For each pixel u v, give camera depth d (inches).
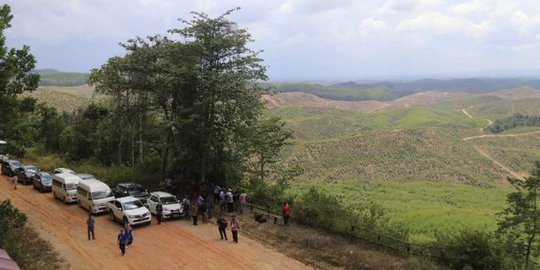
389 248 787.4
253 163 1384.1
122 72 1379.2
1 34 804.6
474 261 686.5
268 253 824.9
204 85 1195.3
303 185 3737.7
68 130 2123.5
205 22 1198.9
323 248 819.4
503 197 4377.5
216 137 1210.6
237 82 1162.6
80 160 2020.2
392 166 6230.3
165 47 1283.2
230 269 752.3
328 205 967.6
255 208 1122.0
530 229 906.1
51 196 1365.7
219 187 1183.6
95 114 2064.5
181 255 826.2
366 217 926.4
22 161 2042.3
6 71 849.5
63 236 956.6
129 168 1551.4
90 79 1473.9
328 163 6146.7
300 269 746.2
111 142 1914.4
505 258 717.3
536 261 971.3
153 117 1658.5
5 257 633.0
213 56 1226.0
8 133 938.1
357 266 738.2
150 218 1032.8
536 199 957.8
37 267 774.5
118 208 1046.4
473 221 2544.3
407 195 4414.4
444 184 5241.1
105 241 920.9
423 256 741.9
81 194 1199.6
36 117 2228.1
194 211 1021.2
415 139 7288.4
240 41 1200.2
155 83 1293.1
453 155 6879.9
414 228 2245.3
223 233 919.0
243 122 1230.3
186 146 1237.1
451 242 729.0
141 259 812.0
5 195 1365.7
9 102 896.9
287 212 965.2
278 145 1384.1
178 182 1295.5
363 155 6545.3
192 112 1188.5
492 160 6939.0
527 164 6879.9
